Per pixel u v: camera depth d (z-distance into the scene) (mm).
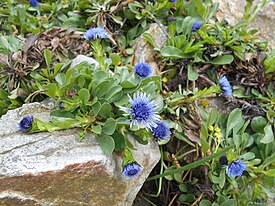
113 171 166
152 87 177
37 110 186
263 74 223
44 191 160
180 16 243
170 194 207
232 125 205
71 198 164
